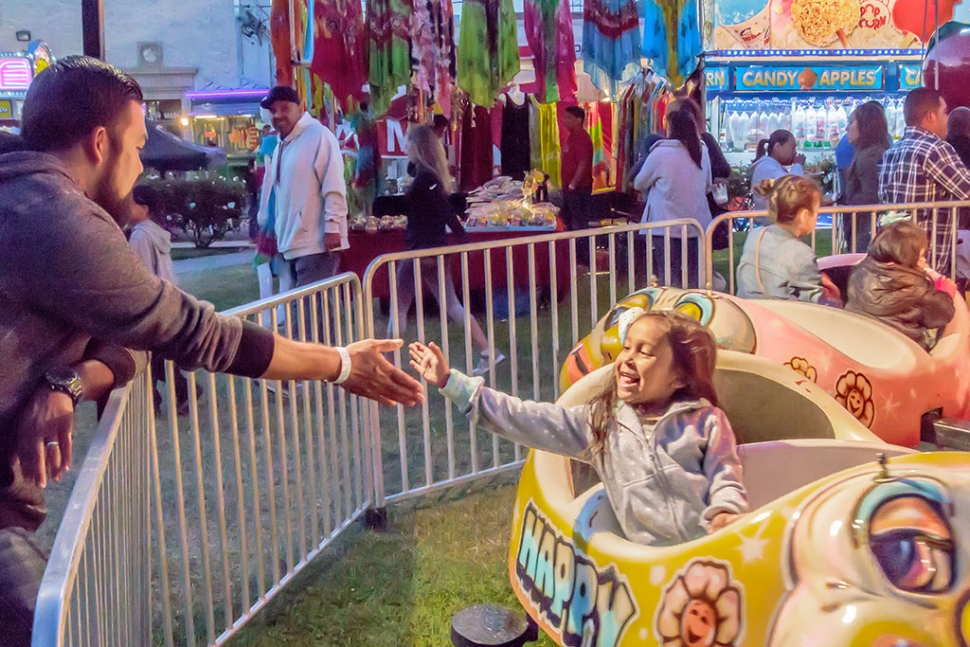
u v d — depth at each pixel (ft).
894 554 4.93
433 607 10.28
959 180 17.58
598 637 6.55
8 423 5.69
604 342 10.41
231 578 11.57
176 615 10.60
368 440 12.46
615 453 7.10
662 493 6.85
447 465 15.26
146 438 7.97
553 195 33.78
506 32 25.72
